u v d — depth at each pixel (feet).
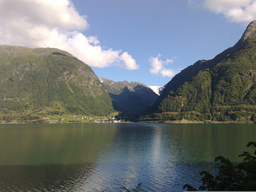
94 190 138.72
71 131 605.31
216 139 392.06
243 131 565.53
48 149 284.41
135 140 385.29
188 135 471.62
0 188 142.10
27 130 644.27
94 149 283.59
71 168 188.65
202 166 193.36
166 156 236.84
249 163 62.95
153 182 152.46
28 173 174.60
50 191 137.49
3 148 294.05
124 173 173.47
